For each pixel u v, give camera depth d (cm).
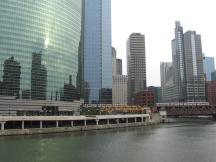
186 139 11869
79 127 17488
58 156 7756
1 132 13700
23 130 14412
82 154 8044
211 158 7275
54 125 17325
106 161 6988
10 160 7231
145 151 8500
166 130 17412
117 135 13900
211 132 15662
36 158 7488
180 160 7019
